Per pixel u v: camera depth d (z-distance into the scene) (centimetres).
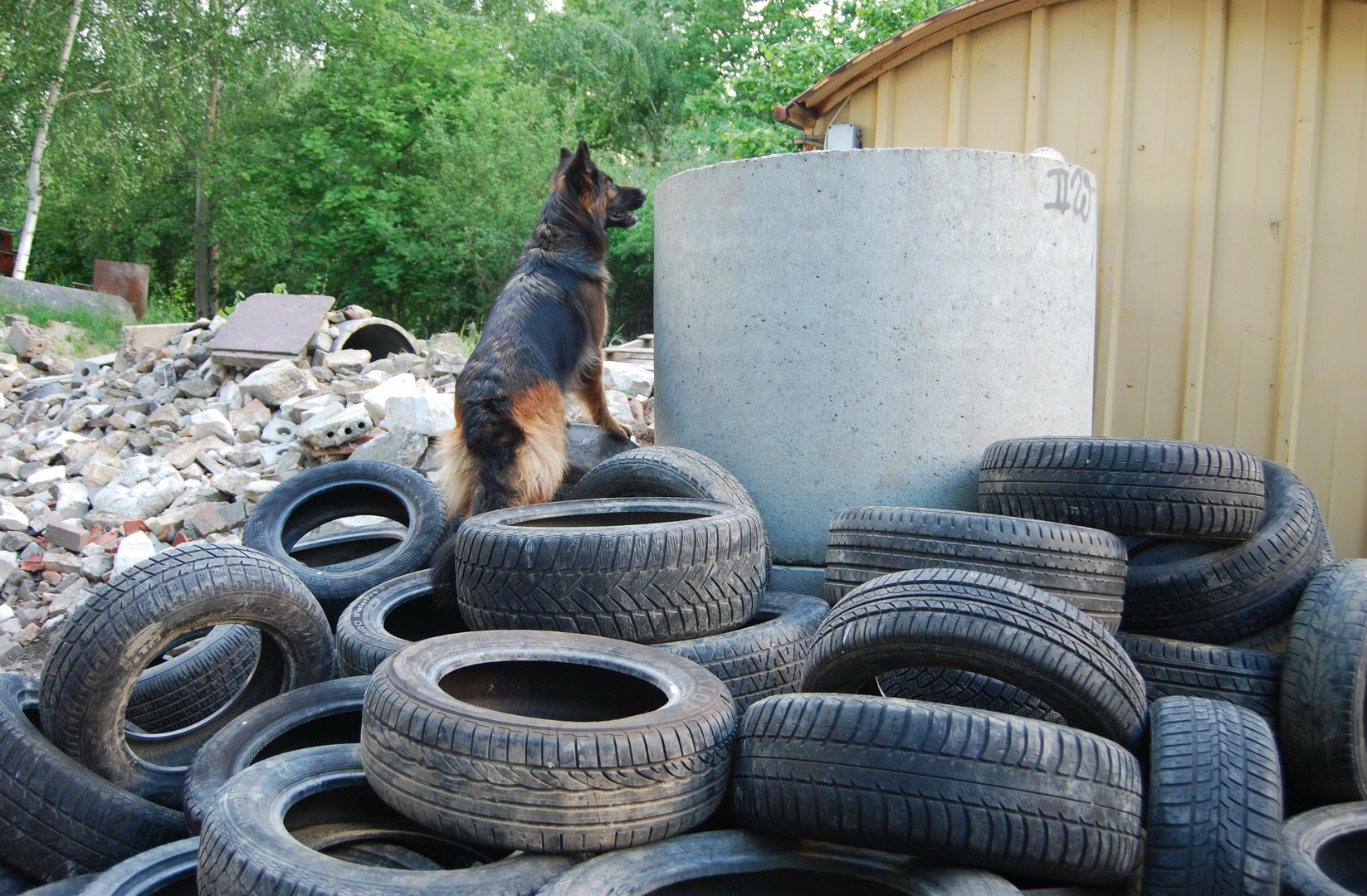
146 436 827
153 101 2394
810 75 1881
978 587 271
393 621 431
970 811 217
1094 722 257
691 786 242
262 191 2745
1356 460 554
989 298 448
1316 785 299
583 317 557
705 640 337
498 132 2470
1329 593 315
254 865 225
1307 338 563
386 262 2595
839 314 449
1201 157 586
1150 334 607
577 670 302
